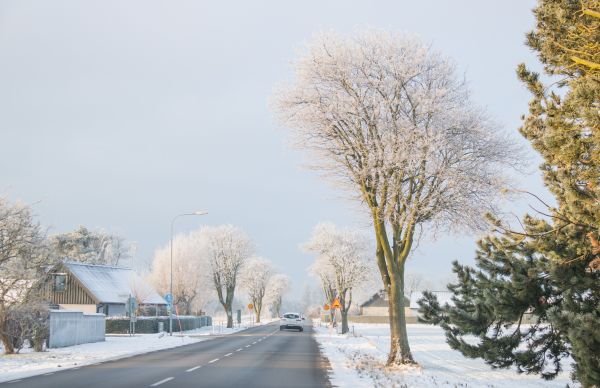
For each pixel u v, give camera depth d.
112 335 46.88
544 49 10.16
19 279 25.67
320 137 22.17
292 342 36.62
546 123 8.73
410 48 21.84
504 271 13.41
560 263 10.20
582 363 9.23
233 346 32.00
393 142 19.86
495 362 14.96
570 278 10.59
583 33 7.95
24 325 26.34
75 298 54.84
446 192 20.59
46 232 27.16
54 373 16.75
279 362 21.09
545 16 9.95
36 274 26.92
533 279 12.55
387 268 21.47
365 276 60.03
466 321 15.00
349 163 21.69
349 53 21.25
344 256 57.75
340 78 21.23
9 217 25.84
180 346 32.06
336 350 28.97
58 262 28.06
